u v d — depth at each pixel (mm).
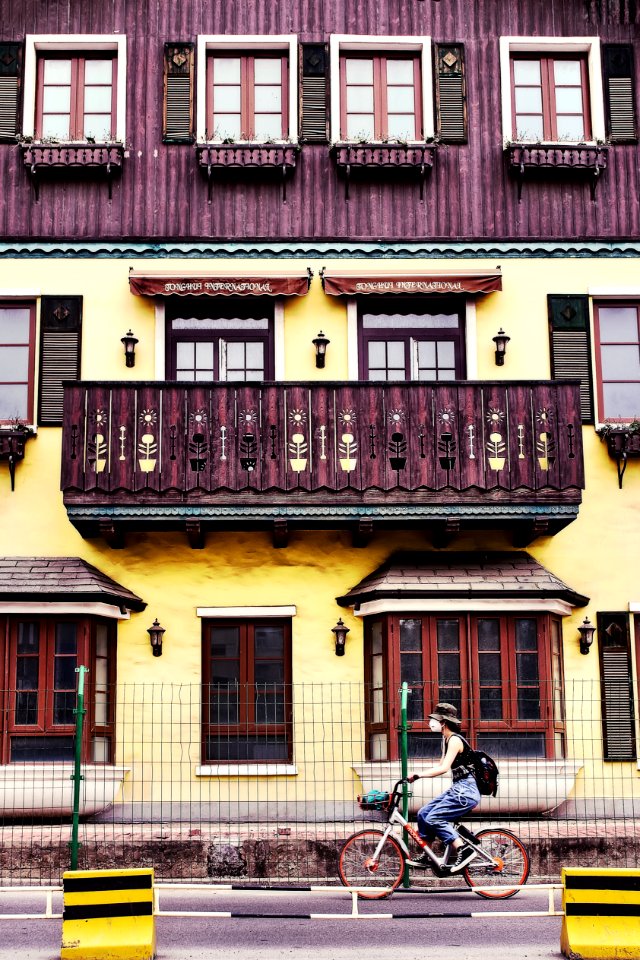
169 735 16281
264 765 16219
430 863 12047
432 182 17781
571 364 17391
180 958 9570
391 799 12383
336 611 16719
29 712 15594
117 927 9438
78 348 17141
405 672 15938
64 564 16344
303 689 16453
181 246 17469
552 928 10945
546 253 17656
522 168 17609
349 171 17594
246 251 17500
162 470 16031
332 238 17562
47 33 17891
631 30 18281
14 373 17250
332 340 17328
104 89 17953
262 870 13297
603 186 17875
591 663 16766
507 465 16156
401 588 15914
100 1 17984
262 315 17516
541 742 15883
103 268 17391
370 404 16234
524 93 18219
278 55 18172
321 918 10609
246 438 16109
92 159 17406
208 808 16078
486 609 15977
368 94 18125
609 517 17109
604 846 13516
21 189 17516
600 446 17281
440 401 16266
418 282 17188
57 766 15359
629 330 17703
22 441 16781
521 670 16031
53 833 14156
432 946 10125
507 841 12242
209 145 17469
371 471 16094
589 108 18188
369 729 16312
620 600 16938
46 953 9914
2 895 12812
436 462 16125
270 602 16719
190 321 17438
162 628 16500
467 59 18109
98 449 16031
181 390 16203
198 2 18047
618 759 16438
